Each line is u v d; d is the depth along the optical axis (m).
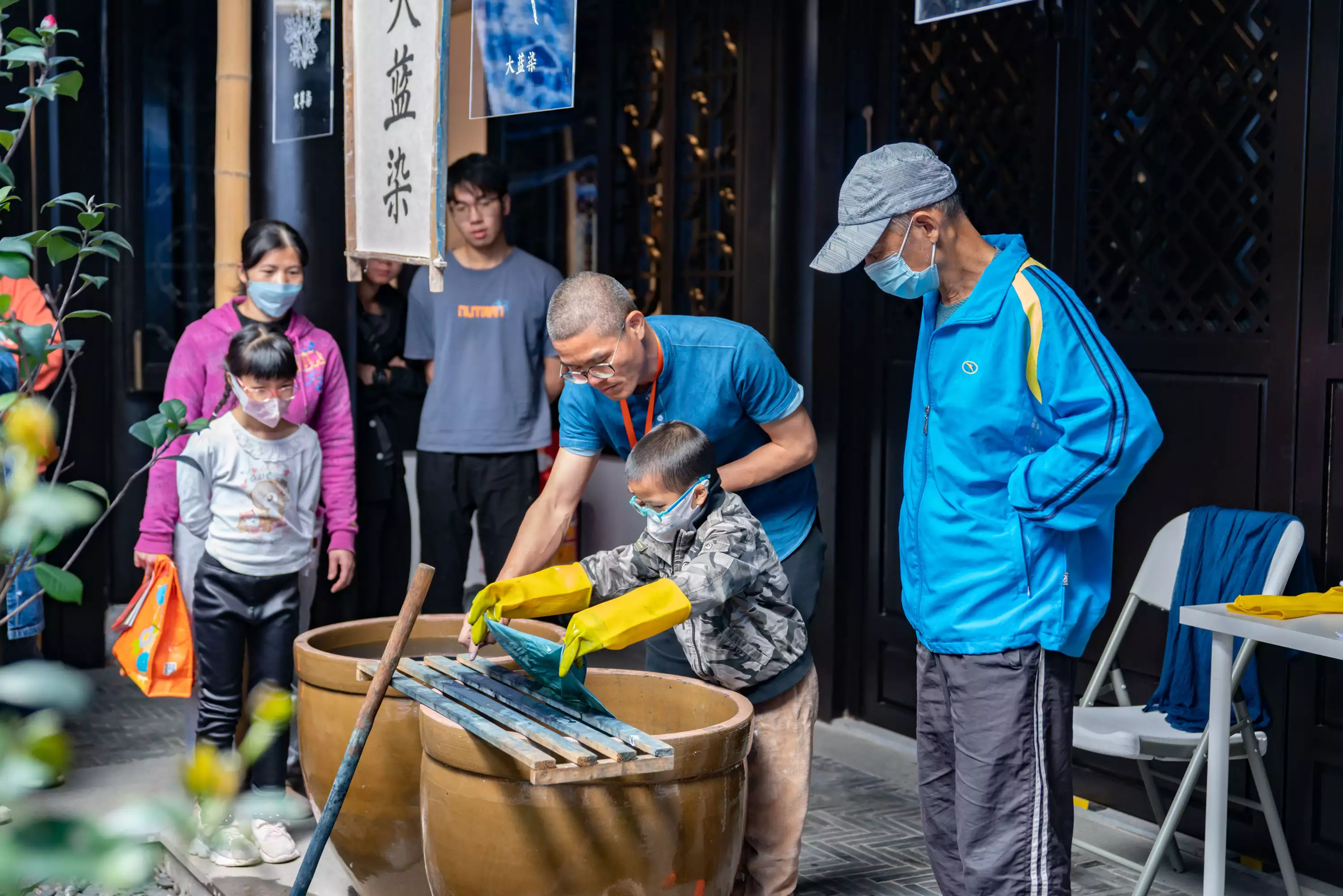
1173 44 3.35
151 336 5.36
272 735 1.06
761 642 2.58
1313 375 3.05
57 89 2.18
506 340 4.15
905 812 3.56
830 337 4.29
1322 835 3.07
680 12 4.75
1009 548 2.26
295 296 3.46
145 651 3.19
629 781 2.04
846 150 4.29
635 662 5.08
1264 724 2.89
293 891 2.13
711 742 2.12
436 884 2.20
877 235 2.27
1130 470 2.15
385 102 3.02
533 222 6.27
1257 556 2.95
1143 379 3.45
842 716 4.41
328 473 3.62
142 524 3.37
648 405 2.63
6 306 2.04
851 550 4.35
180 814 0.90
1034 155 3.68
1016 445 2.27
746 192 4.49
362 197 3.15
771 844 2.74
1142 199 3.45
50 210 4.95
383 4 3.00
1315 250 3.04
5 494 1.17
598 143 5.11
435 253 2.86
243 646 3.29
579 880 2.05
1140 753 2.82
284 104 3.60
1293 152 3.07
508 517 4.18
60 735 0.92
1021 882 2.29
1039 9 3.51
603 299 2.42
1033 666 2.26
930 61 4.06
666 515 2.33
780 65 4.37
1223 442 3.26
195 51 5.52
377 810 2.55
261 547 3.24
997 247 2.37
